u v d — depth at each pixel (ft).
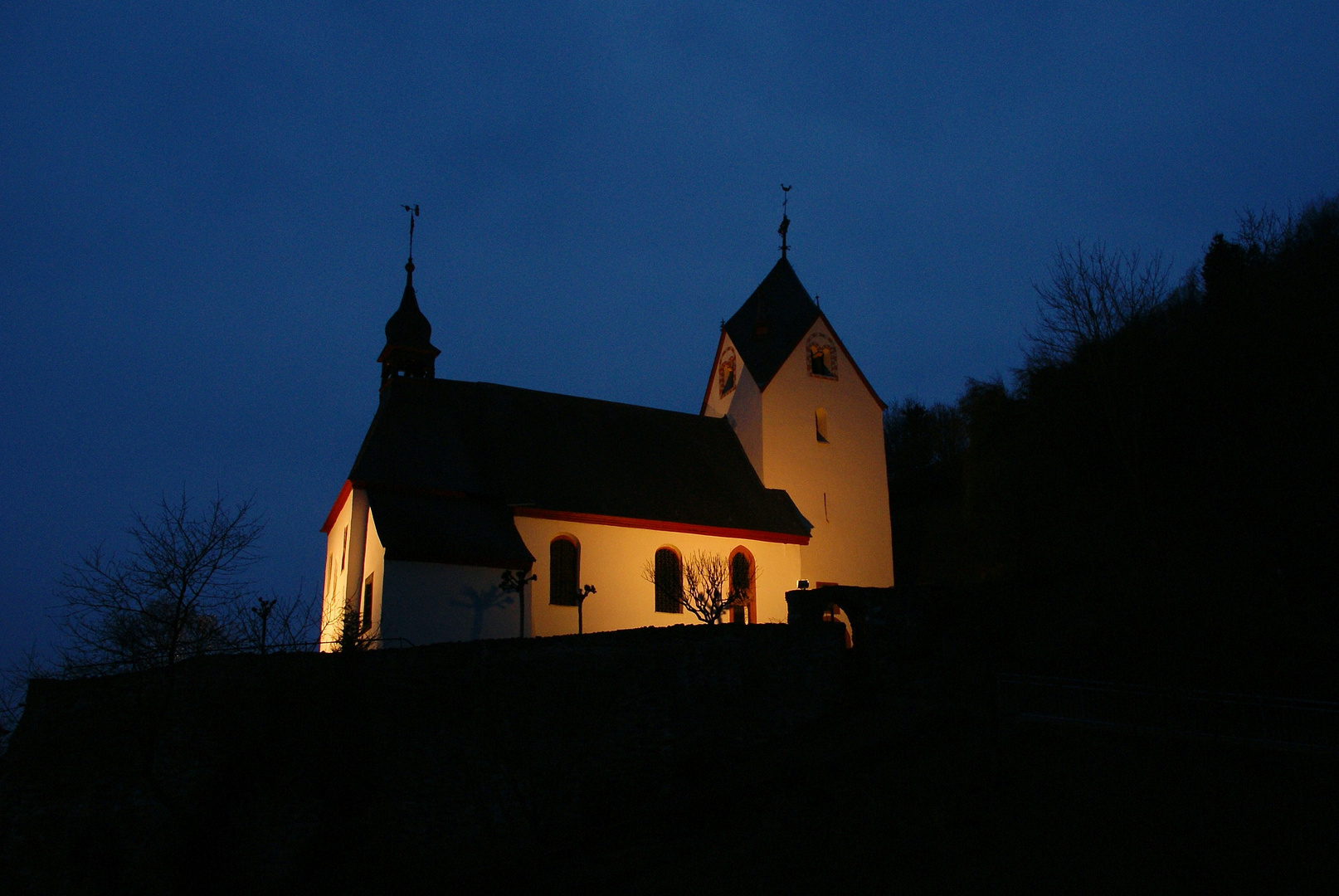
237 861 64.44
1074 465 113.70
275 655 71.26
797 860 56.80
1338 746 59.82
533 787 64.23
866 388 155.84
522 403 133.28
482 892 59.31
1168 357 110.73
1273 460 90.68
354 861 65.87
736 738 79.20
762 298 159.74
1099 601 84.64
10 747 66.28
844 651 88.38
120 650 68.69
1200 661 73.36
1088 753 64.08
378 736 70.13
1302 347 101.96
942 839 56.44
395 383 126.82
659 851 61.62
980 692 81.25
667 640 80.38
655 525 121.39
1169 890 48.73
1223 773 59.16
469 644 75.05
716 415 158.20
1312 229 129.08
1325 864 49.03
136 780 66.08
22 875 62.85
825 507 145.79
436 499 112.16
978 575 124.67
